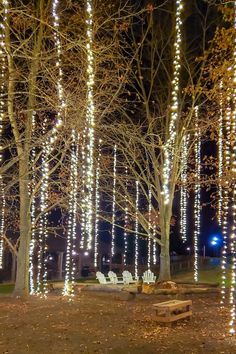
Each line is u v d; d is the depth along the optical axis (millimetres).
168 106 22234
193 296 17594
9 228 24031
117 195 28156
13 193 21500
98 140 21172
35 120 16734
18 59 14062
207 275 30516
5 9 8891
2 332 10484
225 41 11539
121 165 25828
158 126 24344
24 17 12547
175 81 18281
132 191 27859
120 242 40438
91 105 11969
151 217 25531
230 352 9000
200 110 25328
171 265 33844
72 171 18312
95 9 15031
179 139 22375
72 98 14250
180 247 46375
